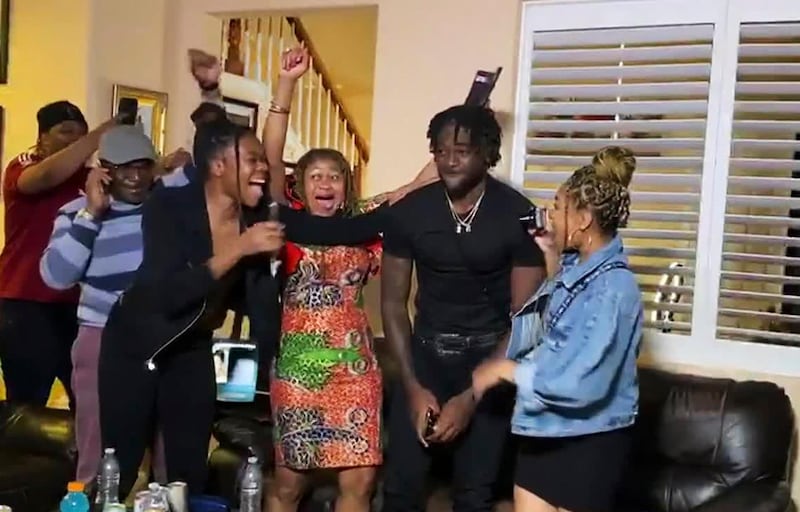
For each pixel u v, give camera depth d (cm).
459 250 246
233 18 430
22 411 324
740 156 321
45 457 308
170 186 253
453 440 258
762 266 322
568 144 346
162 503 222
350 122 612
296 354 258
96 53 392
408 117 371
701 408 294
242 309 263
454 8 362
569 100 348
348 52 594
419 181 290
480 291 252
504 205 247
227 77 459
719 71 322
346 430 258
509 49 353
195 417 257
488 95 281
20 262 339
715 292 324
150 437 260
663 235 329
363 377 261
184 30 422
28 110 404
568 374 214
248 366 266
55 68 397
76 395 282
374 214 261
